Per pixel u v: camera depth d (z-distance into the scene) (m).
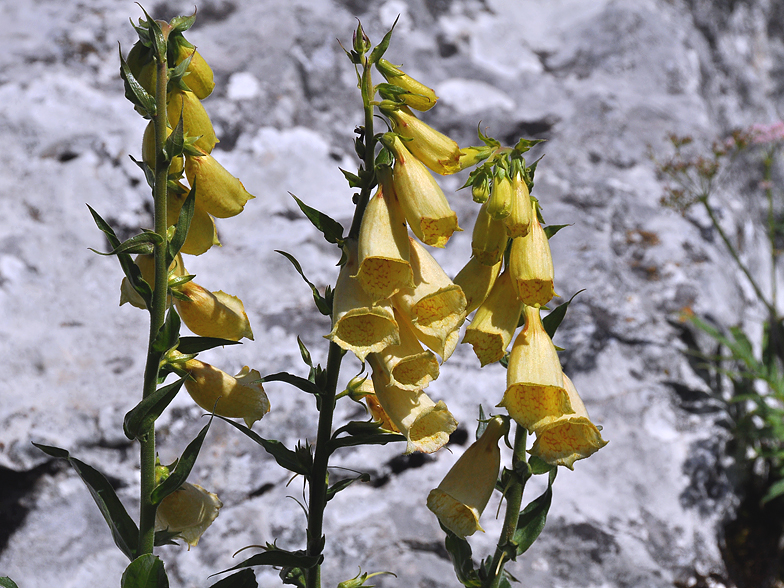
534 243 0.58
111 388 0.85
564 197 1.13
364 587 0.64
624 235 1.11
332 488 0.62
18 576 0.79
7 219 0.94
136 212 0.99
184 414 0.85
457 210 1.07
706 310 1.05
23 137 0.99
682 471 0.92
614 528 0.86
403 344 0.57
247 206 1.04
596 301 1.01
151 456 0.60
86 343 0.89
